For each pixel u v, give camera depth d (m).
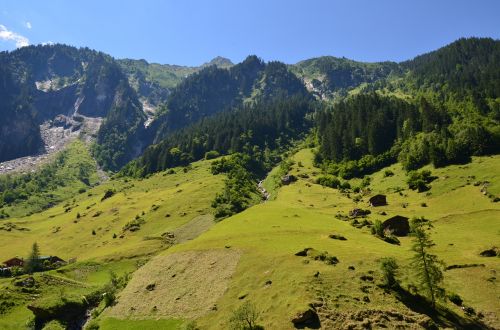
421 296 63.34
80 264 134.00
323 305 59.34
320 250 81.06
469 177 154.88
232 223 122.00
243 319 59.44
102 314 83.81
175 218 173.25
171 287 83.31
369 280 67.06
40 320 90.00
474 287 68.81
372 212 143.12
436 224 119.94
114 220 192.00
